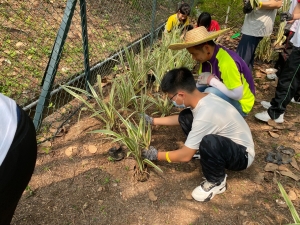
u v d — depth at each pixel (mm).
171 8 5973
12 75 3193
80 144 2615
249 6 3297
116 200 2174
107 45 4141
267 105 3309
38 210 2070
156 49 3588
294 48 2664
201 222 2045
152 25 4391
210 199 2184
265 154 2621
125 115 2926
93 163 2447
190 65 3463
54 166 2396
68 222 2012
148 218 2061
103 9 4816
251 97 2514
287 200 1509
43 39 3770
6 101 1114
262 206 2160
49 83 2512
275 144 2742
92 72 3459
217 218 2074
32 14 4051
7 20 3799
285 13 2957
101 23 4559
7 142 1021
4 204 1060
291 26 3447
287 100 2838
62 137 2680
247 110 2537
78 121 2730
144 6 5434
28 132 1148
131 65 3145
